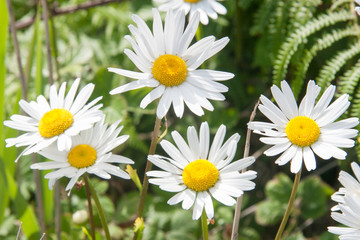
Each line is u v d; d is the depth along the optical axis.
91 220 0.59
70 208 0.70
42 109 0.57
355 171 0.55
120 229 0.70
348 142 0.55
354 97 0.68
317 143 0.55
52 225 0.69
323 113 0.56
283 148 0.55
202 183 0.55
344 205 0.55
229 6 0.74
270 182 0.73
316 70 0.71
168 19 0.57
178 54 0.57
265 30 0.74
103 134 0.57
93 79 0.72
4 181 0.65
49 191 0.67
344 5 0.70
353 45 0.68
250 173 0.55
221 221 0.72
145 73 0.56
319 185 0.73
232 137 0.56
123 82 0.73
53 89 0.58
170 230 0.71
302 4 0.70
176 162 0.56
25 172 0.73
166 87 0.56
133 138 0.71
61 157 0.56
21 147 0.70
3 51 0.68
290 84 0.72
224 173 0.55
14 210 0.73
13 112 0.68
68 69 0.74
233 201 0.54
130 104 0.72
